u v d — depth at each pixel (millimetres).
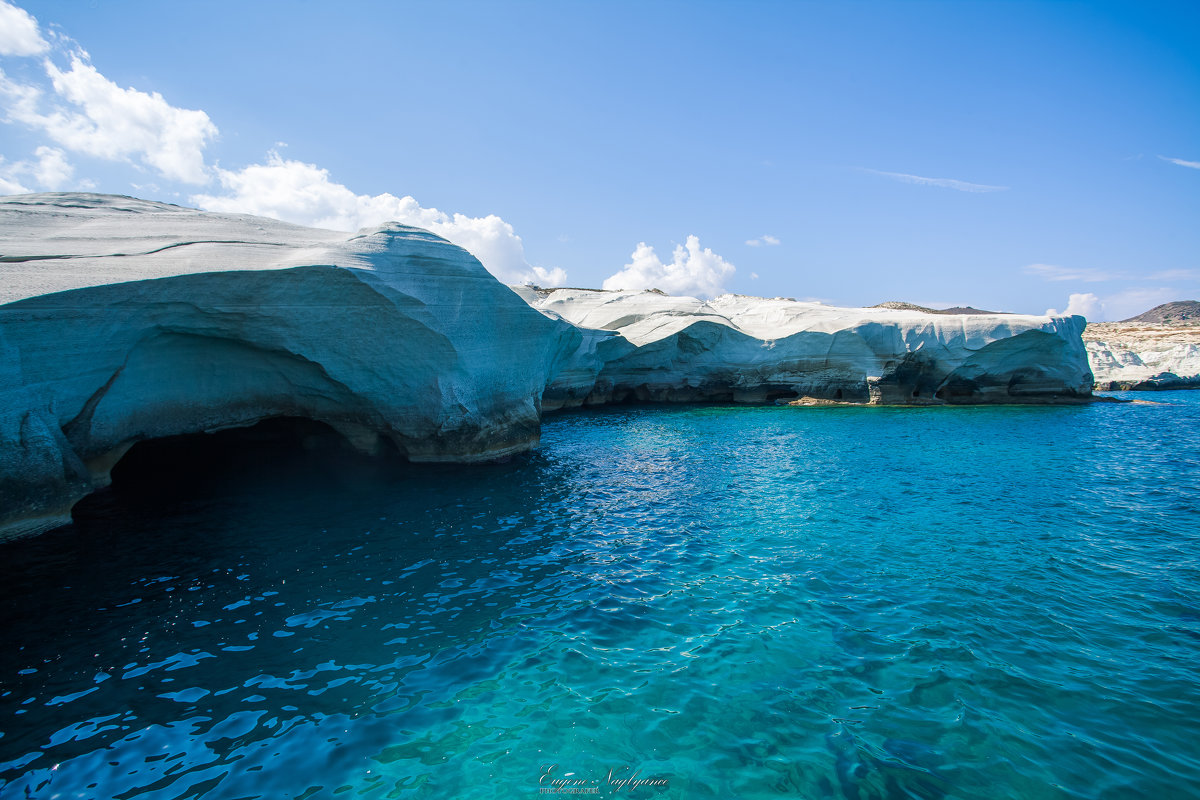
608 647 8078
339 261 14438
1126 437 25500
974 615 8984
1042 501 15227
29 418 10414
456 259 17453
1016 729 6418
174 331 12680
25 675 7098
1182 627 8617
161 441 17078
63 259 12117
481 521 13117
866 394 39781
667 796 5473
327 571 10266
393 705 6770
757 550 11727
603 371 39969
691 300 47031
